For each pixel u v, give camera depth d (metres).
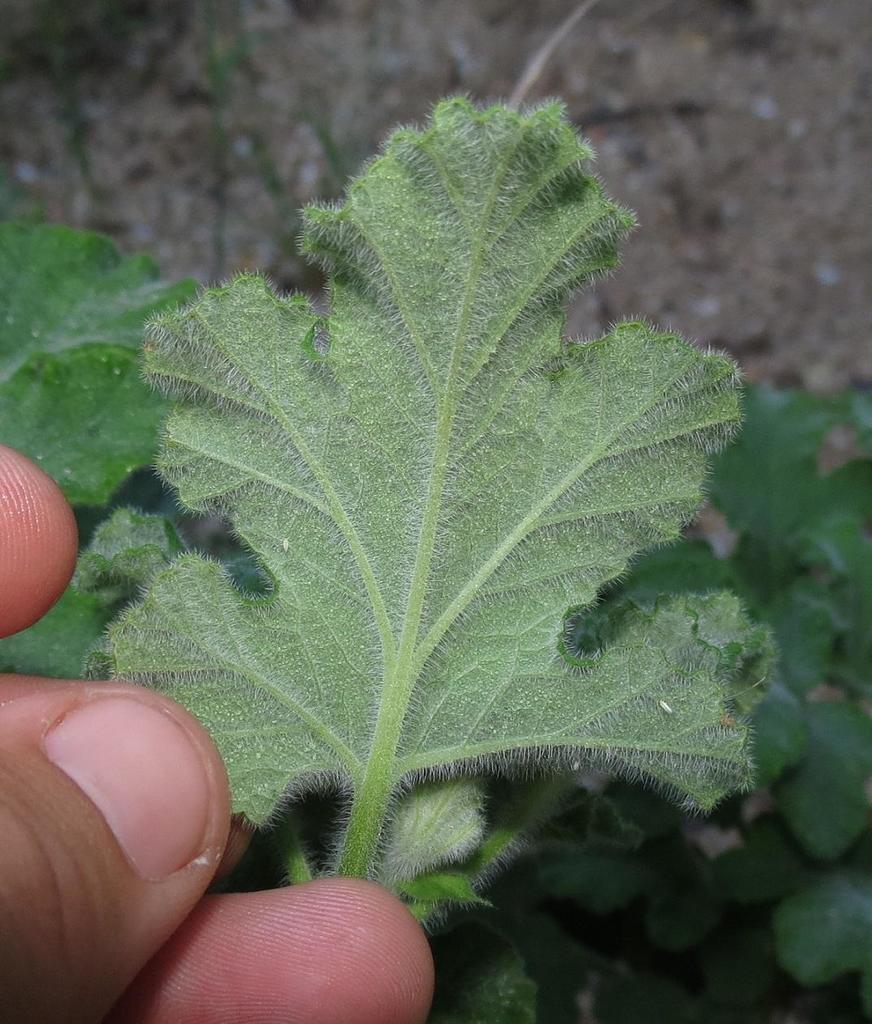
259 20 0.31
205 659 0.09
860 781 0.15
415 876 0.09
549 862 0.16
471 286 0.09
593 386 0.09
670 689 0.09
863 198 0.29
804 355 0.27
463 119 0.08
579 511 0.09
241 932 0.09
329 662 0.09
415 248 0.08
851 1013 0.17
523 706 0.09
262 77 0.30
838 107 0.30
